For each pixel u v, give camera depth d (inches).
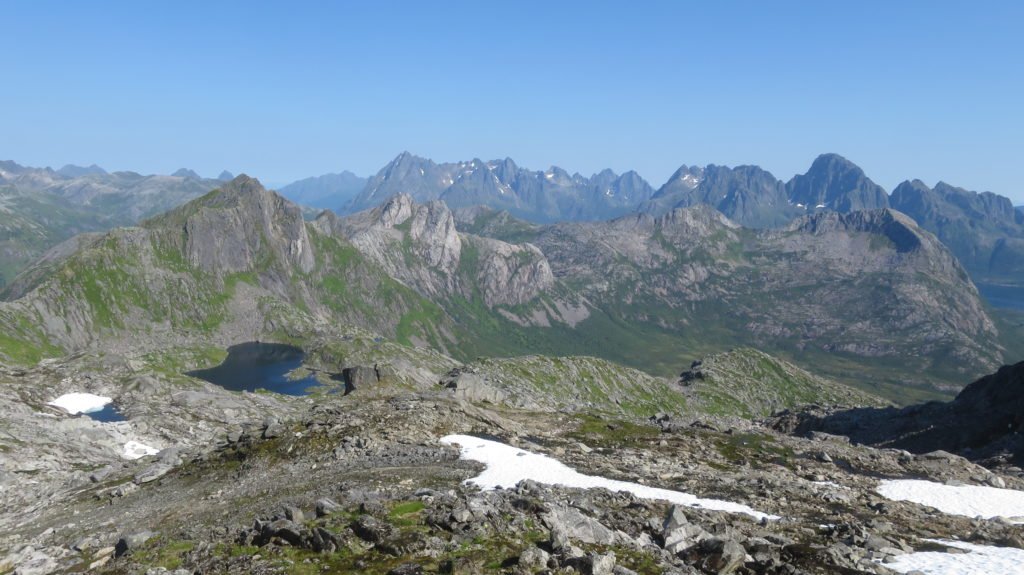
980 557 1398.9
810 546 1392.7
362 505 1569.9
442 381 5000.0
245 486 2324.1
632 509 1753.2
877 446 5329.7
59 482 3068.4
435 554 1261.1
